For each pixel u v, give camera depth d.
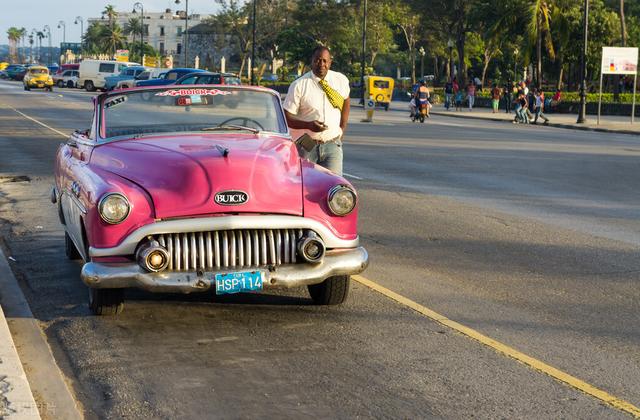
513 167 19.83
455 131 34.88
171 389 5.49
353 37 115.69
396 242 10.60
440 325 6.92
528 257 9.75
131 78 68.69
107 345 6.39
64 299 7.71
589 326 6.94
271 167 6.82
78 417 5.00
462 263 9.39
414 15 109.00
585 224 12.06
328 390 5.45
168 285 6.32
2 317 6.69
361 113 53.84
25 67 119.44
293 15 120.19
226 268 6.44
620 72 42.44
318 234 6.62
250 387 5.51
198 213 6.43
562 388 5.49
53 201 9.67
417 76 140.75
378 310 7.36
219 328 6.80
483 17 82.69
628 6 98.88
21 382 5.29
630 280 8.63
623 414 5.06
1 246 10.12
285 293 7.89
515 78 101.69
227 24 143.00
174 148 7.14
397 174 18.05
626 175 18.58
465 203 14.00
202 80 42.19
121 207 6.37
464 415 5.04
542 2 67.50
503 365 5.94
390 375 5.73
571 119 49.31
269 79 115.31
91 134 7.96
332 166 9.13
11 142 24.33
